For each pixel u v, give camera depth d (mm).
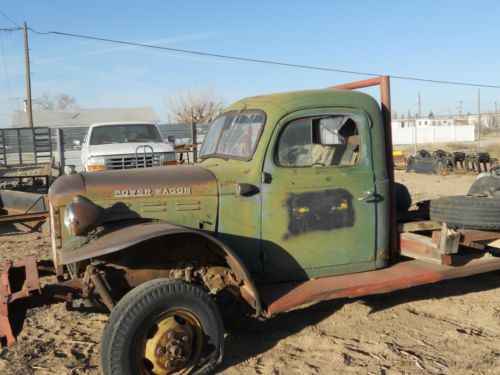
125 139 12438
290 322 4707
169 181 4066
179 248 4031
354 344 4246
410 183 16344
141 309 3336
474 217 4566
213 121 5082
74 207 3555
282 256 4199
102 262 3877
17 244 8164
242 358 4039
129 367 3314
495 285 5621
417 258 4570
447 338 4348
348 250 4395
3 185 11000
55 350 4254
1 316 3461
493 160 20203
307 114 4234
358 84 4906
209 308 3562
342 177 4320
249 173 4133
